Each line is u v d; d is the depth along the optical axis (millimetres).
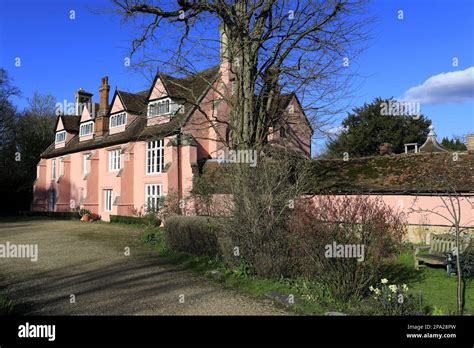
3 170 43500
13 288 9266
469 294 9117
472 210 16141
